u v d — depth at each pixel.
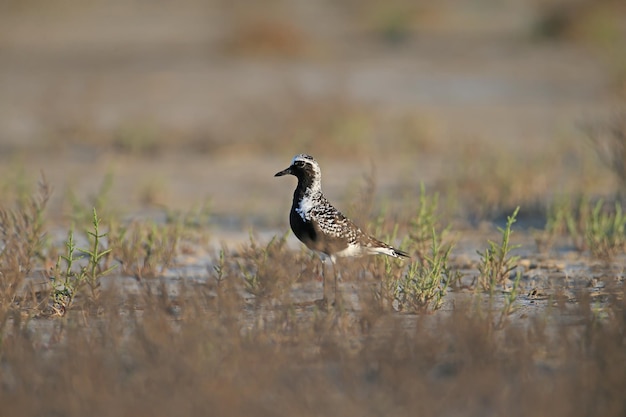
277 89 39.22
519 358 9.88
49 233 17.97
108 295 12.30
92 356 9.81
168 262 15.74
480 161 24.56
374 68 46.75
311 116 30.67
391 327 11.10
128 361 10.32
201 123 33.06
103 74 45.28
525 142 29.77
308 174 13.23
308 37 52.16
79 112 34.28
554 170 25.16
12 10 74.25
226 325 10.71
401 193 22.75
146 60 49.66
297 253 15.36
